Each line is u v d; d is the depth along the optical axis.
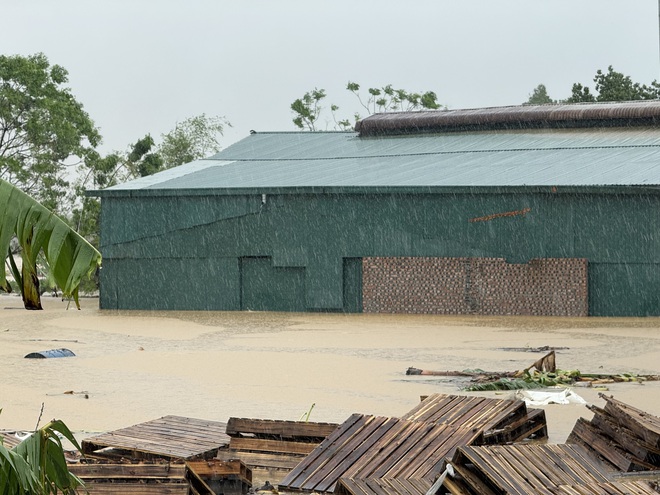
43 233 6.18
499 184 47.69
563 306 47.44
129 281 53.12
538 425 14.82
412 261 49.53
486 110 61.25
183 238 52.44
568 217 47.34
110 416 19.12
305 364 28.53
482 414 13.77
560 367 27.52
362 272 50.31
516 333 38.62
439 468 11.38
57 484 6.80
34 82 71.50
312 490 11.30
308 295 50.84
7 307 55.59
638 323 43.38
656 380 24.14
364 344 34.53
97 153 72.75
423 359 29.86
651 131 55.44
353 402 21.08
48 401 21.14
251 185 51.62
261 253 51.50
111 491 11.08
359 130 63.53
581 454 10.55
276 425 13.27
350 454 12.00
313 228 50.75
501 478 9.50
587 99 103.62
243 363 28.84
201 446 13.02
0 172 68.75
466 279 48.75
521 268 48.03
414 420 13.70
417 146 59.03
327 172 54.12
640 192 45.84
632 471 12.03
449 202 48.94
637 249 46.62
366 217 50.09
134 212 52.94
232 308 51.91
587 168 49.12
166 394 22.30
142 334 38.78
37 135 70.69
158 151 88.75
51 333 39.34
